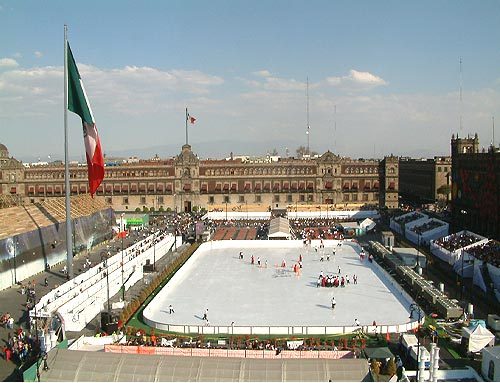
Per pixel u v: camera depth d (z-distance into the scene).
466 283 83.00
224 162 192.00
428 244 113.62
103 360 44.38
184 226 151.75
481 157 111.56
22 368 50.81
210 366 43.16
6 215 102.38
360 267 98.44
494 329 60.00
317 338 58.97
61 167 189.25
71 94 79.44
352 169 183.88
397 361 51.28
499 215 102.12
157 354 48.16
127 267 89.44
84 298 69.62
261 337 59.72
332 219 160.25
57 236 103.12
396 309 70.69
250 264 102.94
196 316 68.50
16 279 87.38
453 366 51.28
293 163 185.00
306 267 99.25
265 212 167.50
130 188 189.12
